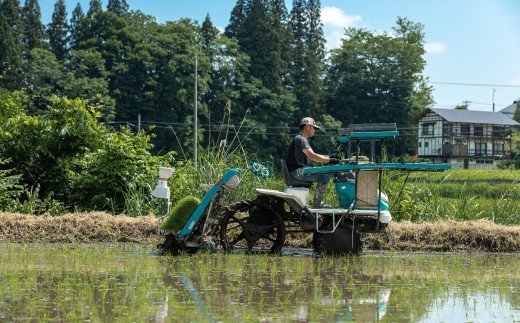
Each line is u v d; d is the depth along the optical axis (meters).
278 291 7.02
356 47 100.50
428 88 103.38
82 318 5.52
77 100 15.32
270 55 91.06
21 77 83.06
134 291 6.82
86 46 89.06
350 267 9.20
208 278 7.84
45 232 11.71
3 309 5.82
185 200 10.27
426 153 101.06
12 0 102.06
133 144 14.99
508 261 10.40
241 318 5.62
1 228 11.62
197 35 89.81
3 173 14.01
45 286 7.03
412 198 14.95
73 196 14.62
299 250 11.33
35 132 14.94
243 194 13.97
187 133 78.12
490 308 6.30
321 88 96.19
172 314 5.74
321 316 5.79
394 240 12.02
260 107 87.25
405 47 99.44
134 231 11.97
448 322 5.66
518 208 15.05
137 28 95.19
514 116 117.69
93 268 8.46
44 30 106.06
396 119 98.88
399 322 5.62
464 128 99.94
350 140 10.55
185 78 83.62
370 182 10.45
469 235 12.15
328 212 10.41
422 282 7.90
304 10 107.19
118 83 83.81
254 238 10.55
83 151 15.14
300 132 11.12
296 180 10.78
